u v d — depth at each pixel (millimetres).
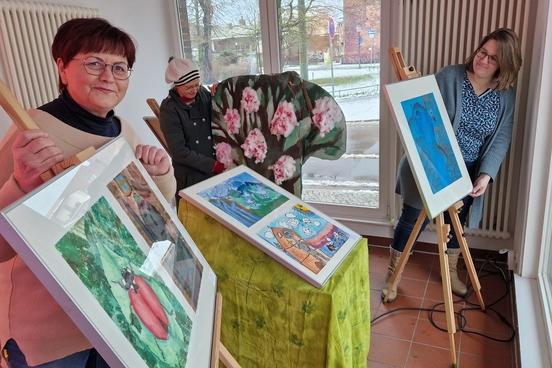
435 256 2822
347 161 3035
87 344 937
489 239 2703
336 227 1591
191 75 2264
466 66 2135
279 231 1451
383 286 2535
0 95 805
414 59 2533
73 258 653
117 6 2906
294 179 2410
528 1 2197
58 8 2520
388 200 2926
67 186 715
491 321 2189
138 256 831
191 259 1071
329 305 1281
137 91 3121
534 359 1688
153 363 698
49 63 2529
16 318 946
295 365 1405
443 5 2363
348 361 1426
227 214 1444
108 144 952
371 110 2871
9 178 895
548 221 2129
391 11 2613
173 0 3258
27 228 594
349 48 2826
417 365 1924
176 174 2408
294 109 2354
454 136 2049
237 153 2445
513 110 2164
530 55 2287
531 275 2230
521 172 2383
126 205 893
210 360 925
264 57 3062
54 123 1005
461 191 2004
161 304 815
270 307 1383
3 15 2275
